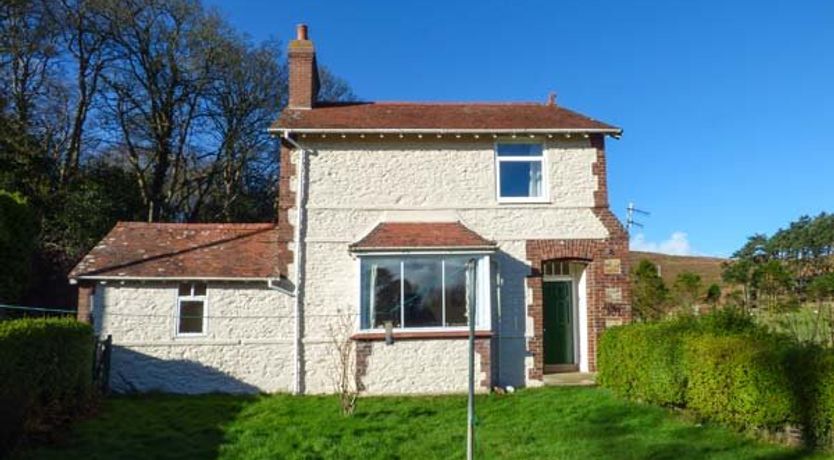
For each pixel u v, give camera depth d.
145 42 33.12
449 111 20.61
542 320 18.52
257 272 17.86
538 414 13.23
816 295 16.03
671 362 12.20
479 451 10.30
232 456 10.16
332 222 18.31
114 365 17.12
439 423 12.68
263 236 19.56
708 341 11.28
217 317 17.66
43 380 11.00
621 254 18.78
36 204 28.30
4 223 20.52
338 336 17.78
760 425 10.20
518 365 18.08
